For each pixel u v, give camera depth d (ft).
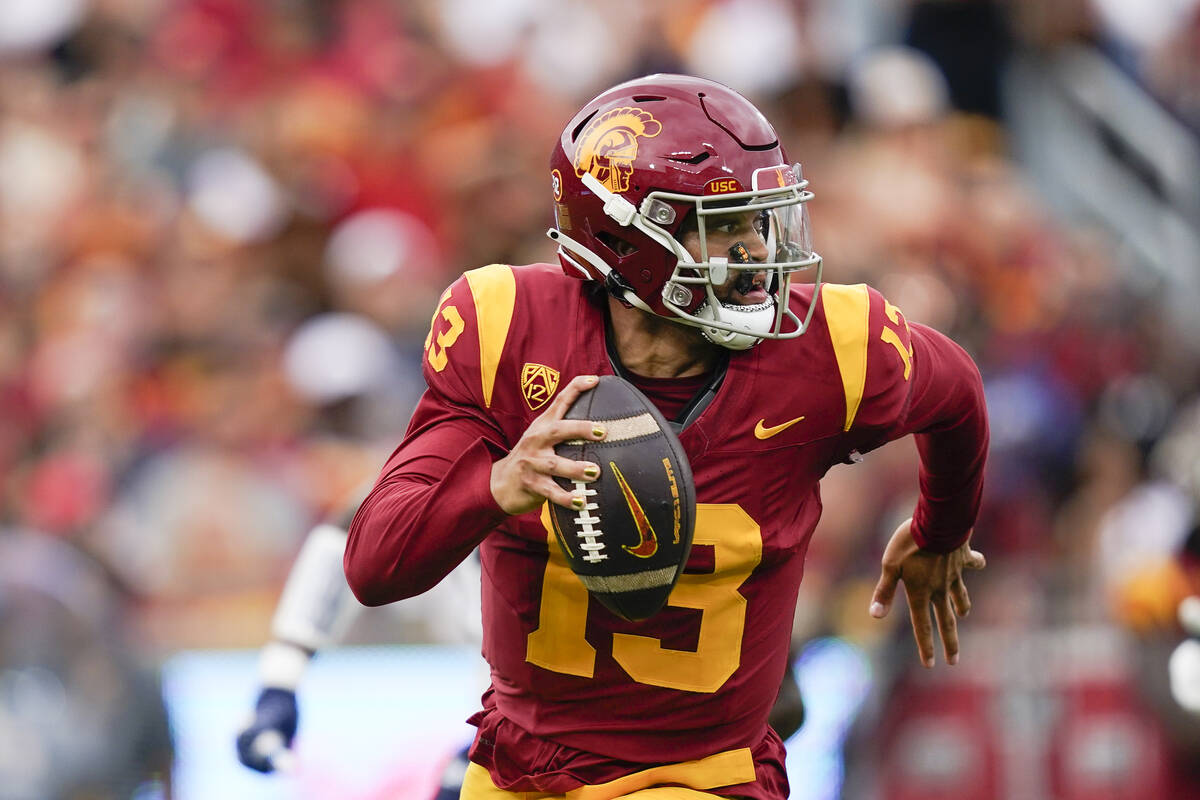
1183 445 72.08
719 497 33.17
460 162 106.83
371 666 67.26
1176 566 63.62
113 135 114.73
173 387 91.40
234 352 91.81
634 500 30.19
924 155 106.11
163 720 65.16
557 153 33.96
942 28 115.96
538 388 33.14
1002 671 68.59
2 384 94.79
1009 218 104.22
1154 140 115.34
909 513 71.82
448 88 117.29
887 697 68.90
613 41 118.01
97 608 64.49
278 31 122.42
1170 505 72.69
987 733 68.18
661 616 33.60
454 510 30.45
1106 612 68.90
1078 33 118.62
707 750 34.73
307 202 105.29
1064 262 103.65
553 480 29.99
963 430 35.78
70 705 62.08
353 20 122.72
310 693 66.85
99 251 104.68
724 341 32.45
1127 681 67.05
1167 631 62.85
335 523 48.06
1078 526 80.02
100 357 93.61
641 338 33.32
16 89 119.14
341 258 101.65
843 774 68.74
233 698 70.59
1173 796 64.23
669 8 119.14
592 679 34.14
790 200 32.32
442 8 123.13
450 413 33.27
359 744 66.80
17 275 103.30
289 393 86.89
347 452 84.12
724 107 32.81
